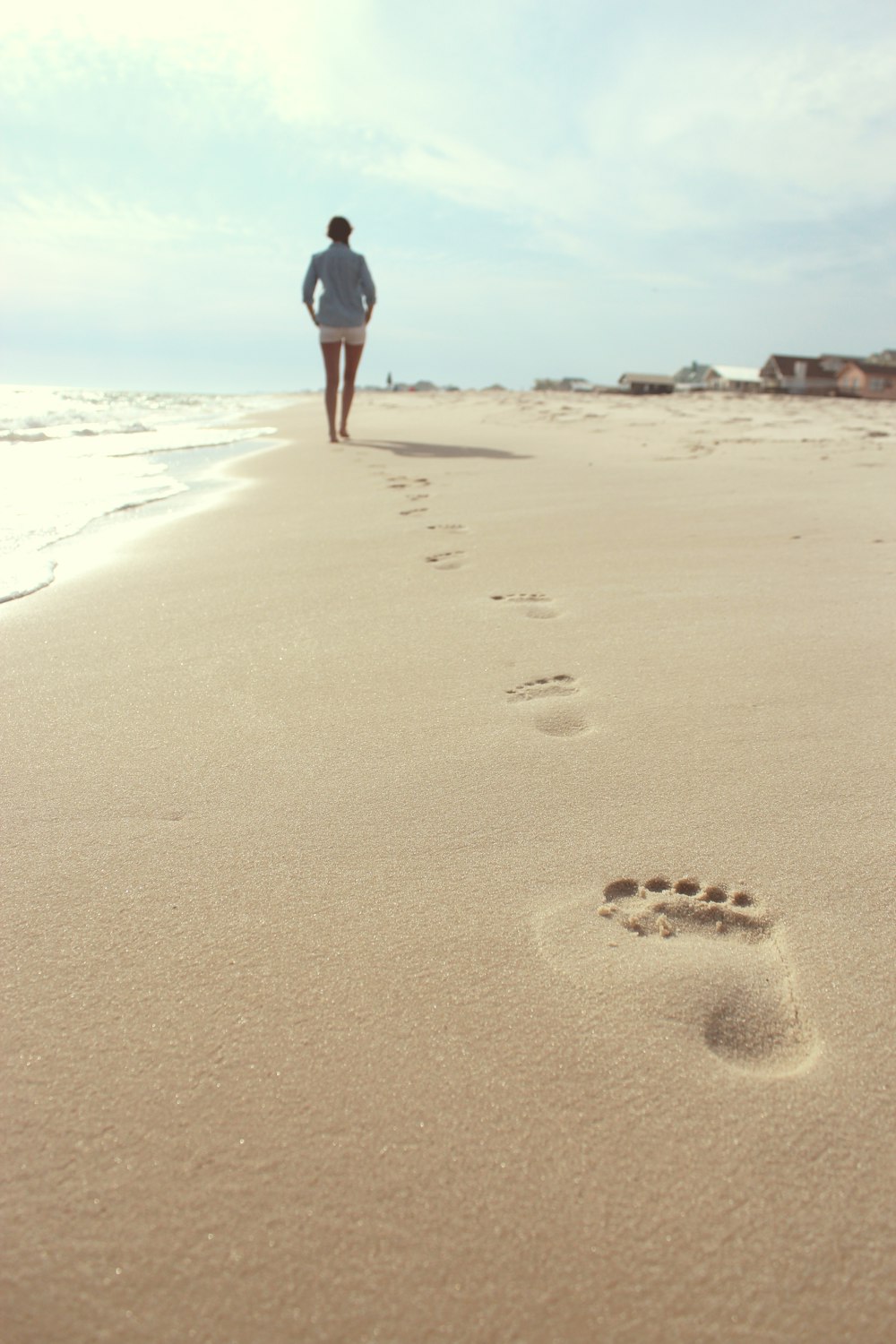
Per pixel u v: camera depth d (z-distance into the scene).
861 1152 0.74
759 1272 0.65
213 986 0.93
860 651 1.90
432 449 6.52
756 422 9.18
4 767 1.43
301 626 2.17
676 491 4.16
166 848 1.19
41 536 3.27
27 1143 0.75
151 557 2.95
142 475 5.08
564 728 1.55
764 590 2.40
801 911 1.04
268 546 3.12
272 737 1.53
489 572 2.67
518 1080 0.81
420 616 2.23
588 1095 0.79
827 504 3.71
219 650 2.00
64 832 1.23
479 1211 0.69
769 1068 0.83
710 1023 0.88
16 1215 0.69
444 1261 0.66
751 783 1.34
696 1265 0.66
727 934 1.01
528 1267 0.65
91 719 1.62
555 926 1.02
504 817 1.26
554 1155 0.74
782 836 1.20
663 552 2.87
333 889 1.10
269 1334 0.62
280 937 1.01
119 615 2.28
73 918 1.04
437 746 1.48
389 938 1.00
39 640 2.07
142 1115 0.77
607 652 1.93
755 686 1.71
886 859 1.14
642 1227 0.68
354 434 8.17
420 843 1.19
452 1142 0.75
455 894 1.08
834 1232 0.68
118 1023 0.88
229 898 1.08
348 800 1.31
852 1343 0.61
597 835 1.21
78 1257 0.66
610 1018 0.88
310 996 0.91
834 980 0.93
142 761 1.45
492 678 1.79
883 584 2.42
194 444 7.18
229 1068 0.82
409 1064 0.83
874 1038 0.86
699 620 2.14
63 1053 0.84
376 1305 0.63
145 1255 0.66
